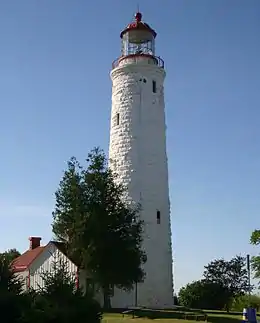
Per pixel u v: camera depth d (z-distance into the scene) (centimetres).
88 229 3278
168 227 3909
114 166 3919
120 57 4150
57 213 3475
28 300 1969
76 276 3244
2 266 2102
